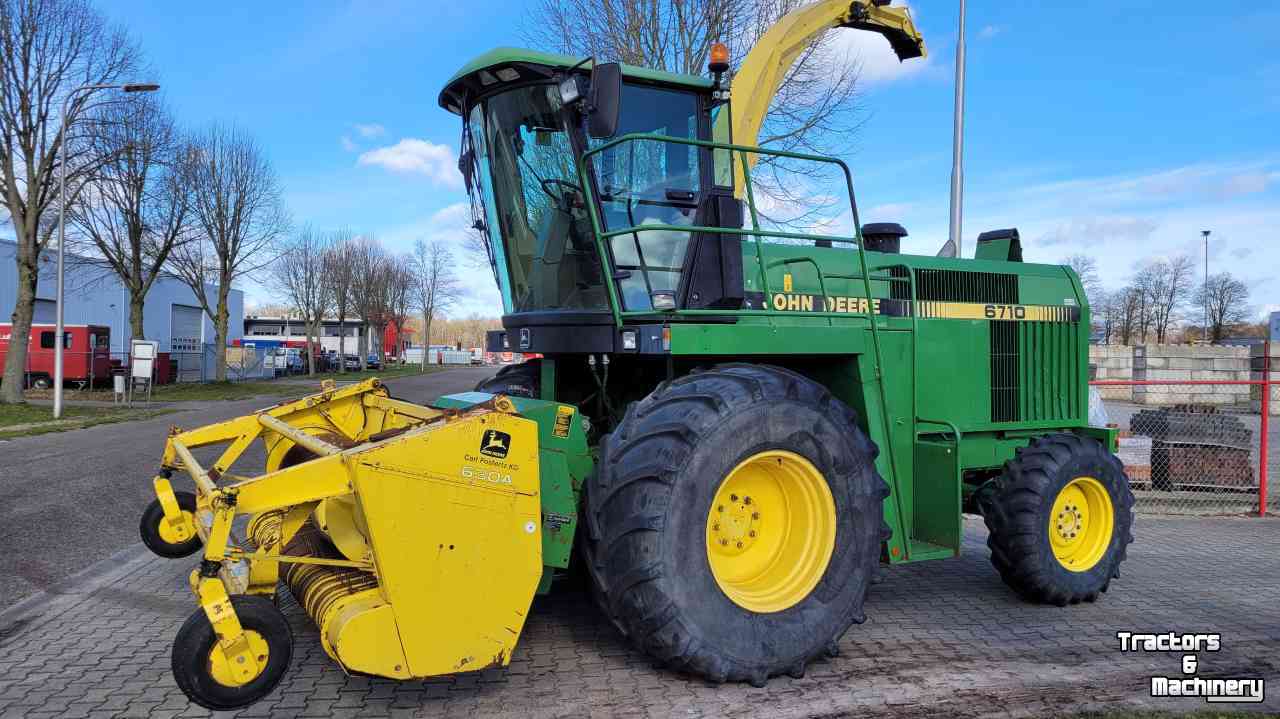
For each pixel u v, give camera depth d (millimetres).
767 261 4914
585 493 3732
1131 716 3465
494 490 3301
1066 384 5965
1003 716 3451
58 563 5898
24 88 19438
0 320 32562
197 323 46531
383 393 5066
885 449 4602
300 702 3494
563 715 3383
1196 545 7090
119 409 19875
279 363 43656
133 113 21859
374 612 3062
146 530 4375
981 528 7777
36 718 3348
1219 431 9883
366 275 47688
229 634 2906
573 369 5355
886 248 5867
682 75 4484
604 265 4172
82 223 24656
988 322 5598
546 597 5098
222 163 31141
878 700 3590
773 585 3906
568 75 4148
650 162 4457
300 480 3105
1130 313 51562
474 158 5047
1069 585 5016
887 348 5023
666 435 3557
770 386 3816
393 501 3090
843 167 4445
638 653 4098
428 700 3521
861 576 3996
